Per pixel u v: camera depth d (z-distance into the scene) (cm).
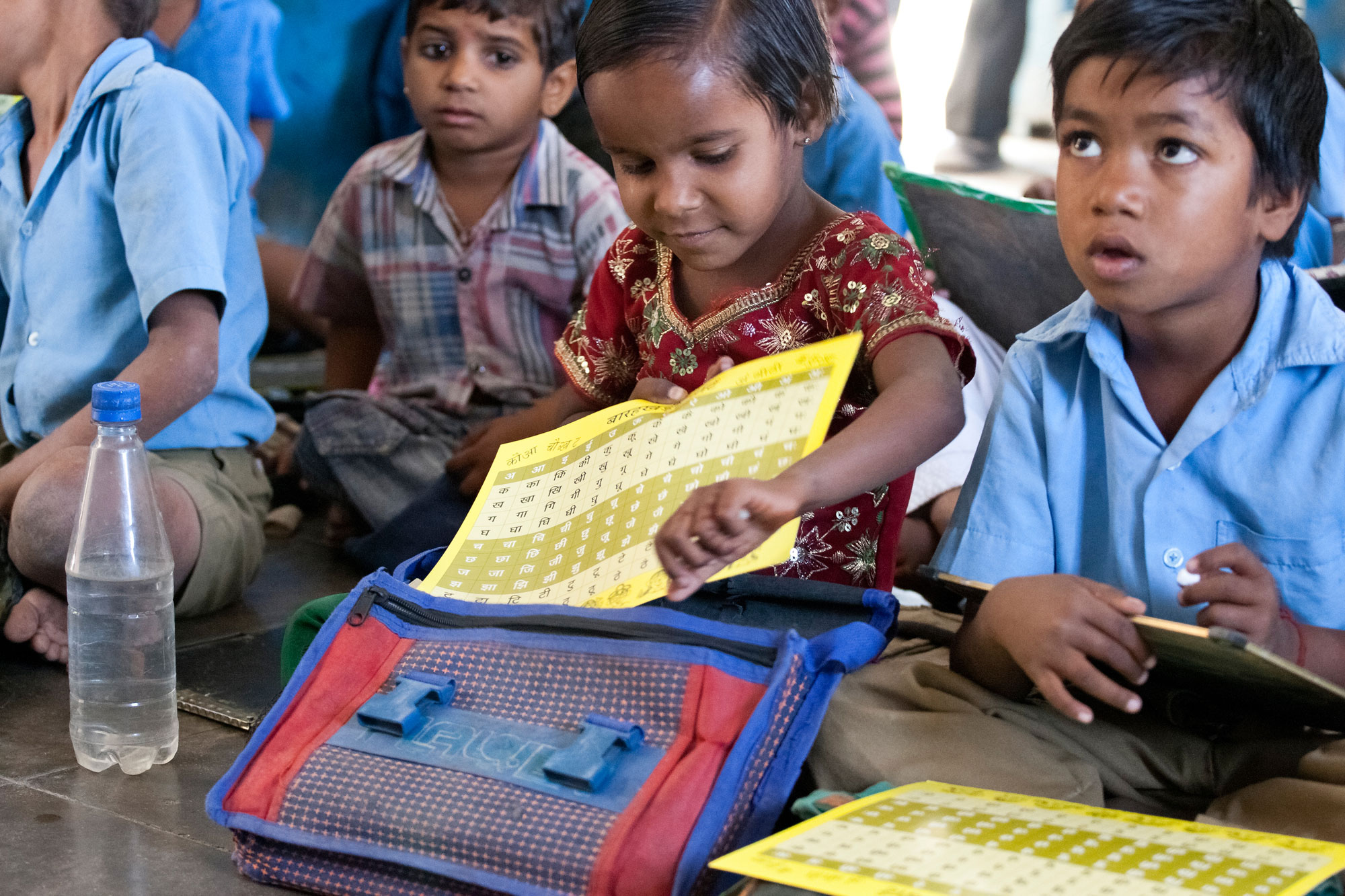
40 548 167
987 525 134
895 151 278
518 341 245
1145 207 113
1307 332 120
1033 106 287
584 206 238
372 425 229
